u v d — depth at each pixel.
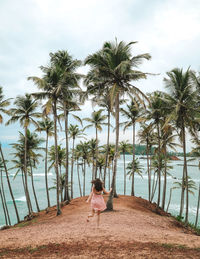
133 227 10.51
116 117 17.92
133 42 16.83
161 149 27.86
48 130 31.33
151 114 24.06
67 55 24.23
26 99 24.25
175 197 64.62
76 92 20.42
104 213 15.55
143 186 84.81
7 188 73.56
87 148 40.03
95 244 6.38
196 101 18.45
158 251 5.57
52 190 70.44
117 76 17.52
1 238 8.76
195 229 18.97
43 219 19.31
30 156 31.77
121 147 41.50
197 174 132.25
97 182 6.68
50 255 5.59
